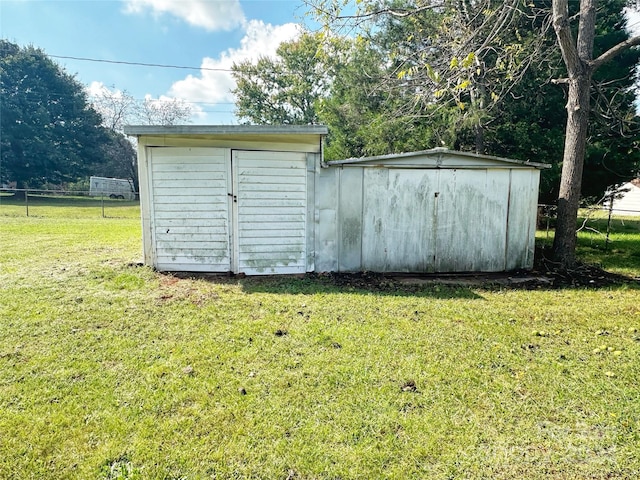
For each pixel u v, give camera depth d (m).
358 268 6.04
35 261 6.13
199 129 5.29
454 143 9.50
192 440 2.03
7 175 27.78
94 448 1.96
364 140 11.21
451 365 2.91
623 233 11.94
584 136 6.35
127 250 7.21
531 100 9.32
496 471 1.86
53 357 2.93
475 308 4.32
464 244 6.12
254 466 1.86
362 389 2.54
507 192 6.14
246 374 2.72
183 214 5.70
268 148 5.64
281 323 3.73
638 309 4.36
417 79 5.28
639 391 2.57
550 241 9.30
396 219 6.00
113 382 2.59
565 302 4.62
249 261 5.76
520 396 2.50
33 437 2.02
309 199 5.81
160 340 3.29
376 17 6.30
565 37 6.01
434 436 2.09
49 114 28.81
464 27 4.73
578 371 2.84
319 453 1.95
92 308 4.05
